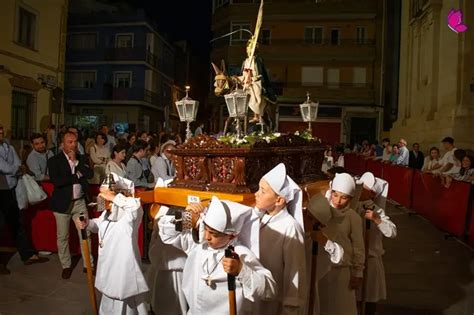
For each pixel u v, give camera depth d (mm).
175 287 4020
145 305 3916
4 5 13984
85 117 31297
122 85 31203
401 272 6594
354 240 3883
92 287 3910
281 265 3150
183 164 4086
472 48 15180
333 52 30109
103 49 31094
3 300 5152
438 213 9484
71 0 34094
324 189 4301
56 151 10992
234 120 4961
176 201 3836
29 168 7359
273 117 5547
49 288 5539
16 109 14961
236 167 3633
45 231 6891
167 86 35844
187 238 3518
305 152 4777
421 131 18141
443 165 10164
